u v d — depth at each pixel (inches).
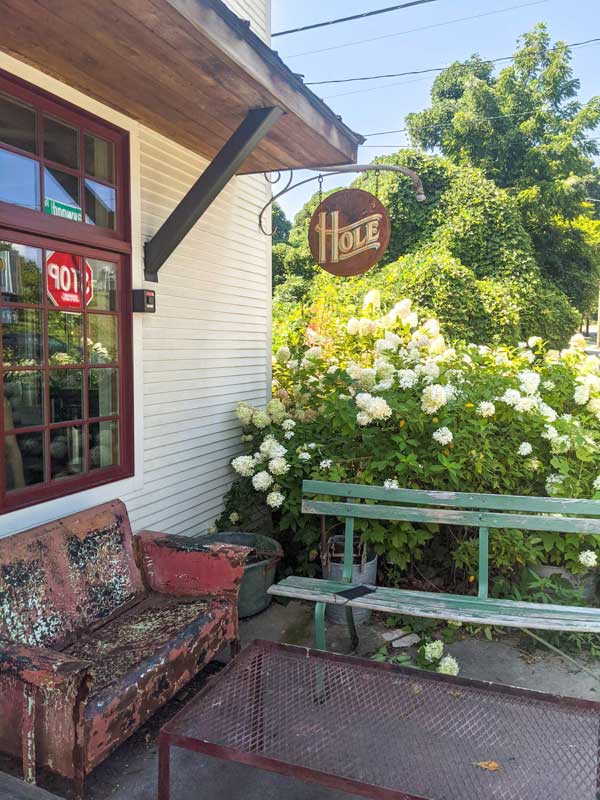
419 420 143.8
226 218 184.5
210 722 78.9
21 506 110.9
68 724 75.6
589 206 772.0
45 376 118.5
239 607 143.7
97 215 131.0
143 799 86.0
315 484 135.9
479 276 524.1
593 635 130.4
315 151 153.6
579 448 144.9
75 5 87.2
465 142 746.2
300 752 78.6
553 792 77.0
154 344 151.3
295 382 197.5
